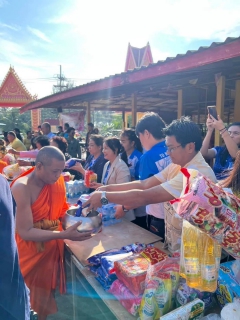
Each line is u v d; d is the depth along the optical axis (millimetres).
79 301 1813
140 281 1182
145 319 1068
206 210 946
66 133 8055
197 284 1054
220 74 4152
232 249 984
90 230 1656
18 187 1666
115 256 1478
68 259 2076
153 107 11078
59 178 1893
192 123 1449
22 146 5961
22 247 1733
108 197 1552
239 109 4863
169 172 1734
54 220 1858
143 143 2092
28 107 10516
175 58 3174
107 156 2578
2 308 878
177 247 1542
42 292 1850
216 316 1083
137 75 3971
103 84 4973
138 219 2508
